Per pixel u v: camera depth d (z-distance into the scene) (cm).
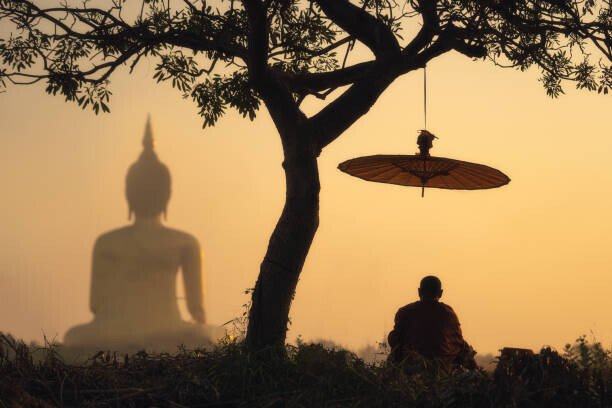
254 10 1071
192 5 1348
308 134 1154
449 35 1266
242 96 1405
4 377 952
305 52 1455
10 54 1362
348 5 1251
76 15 1334
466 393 947
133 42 1378
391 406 945
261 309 1134
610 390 970
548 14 1385
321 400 955
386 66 1207
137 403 970
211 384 982
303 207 1144
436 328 1162
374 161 1198
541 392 962
